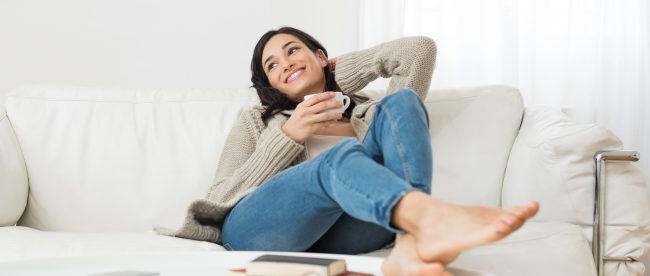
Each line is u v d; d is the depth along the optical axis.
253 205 1.38
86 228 1.87
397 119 1.18
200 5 2.68
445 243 0.92
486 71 2.67
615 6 2.67
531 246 1.44
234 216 1.44
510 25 2.60
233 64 2.70
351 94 1.97
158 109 2.01
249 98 2.05
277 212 1.33
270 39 2.00
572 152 1.62
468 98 1.99
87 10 2.63
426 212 0.95
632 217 1.56
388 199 0.97
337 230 1.41
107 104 1.99
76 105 1.98
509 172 1.86
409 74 1.82
